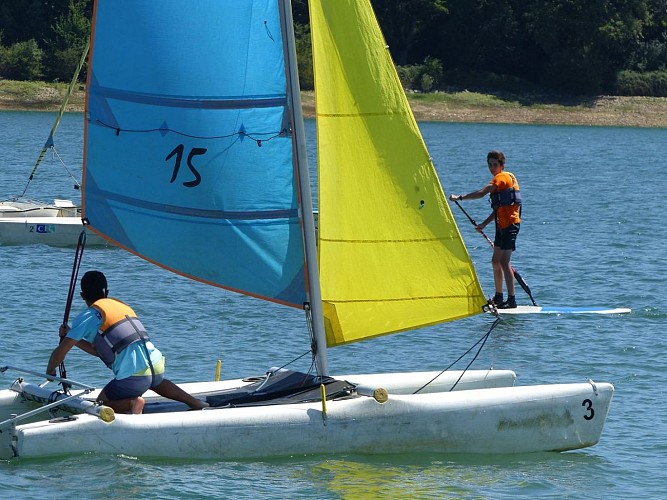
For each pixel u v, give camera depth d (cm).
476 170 17725
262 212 3869
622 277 7669
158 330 5712
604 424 3922
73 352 5125
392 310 3962
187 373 4888
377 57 3878
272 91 3856
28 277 7044
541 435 3831
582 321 6206
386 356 5341
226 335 5650
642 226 10619
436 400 3731
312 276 3869
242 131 3853
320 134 3869
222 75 3841
